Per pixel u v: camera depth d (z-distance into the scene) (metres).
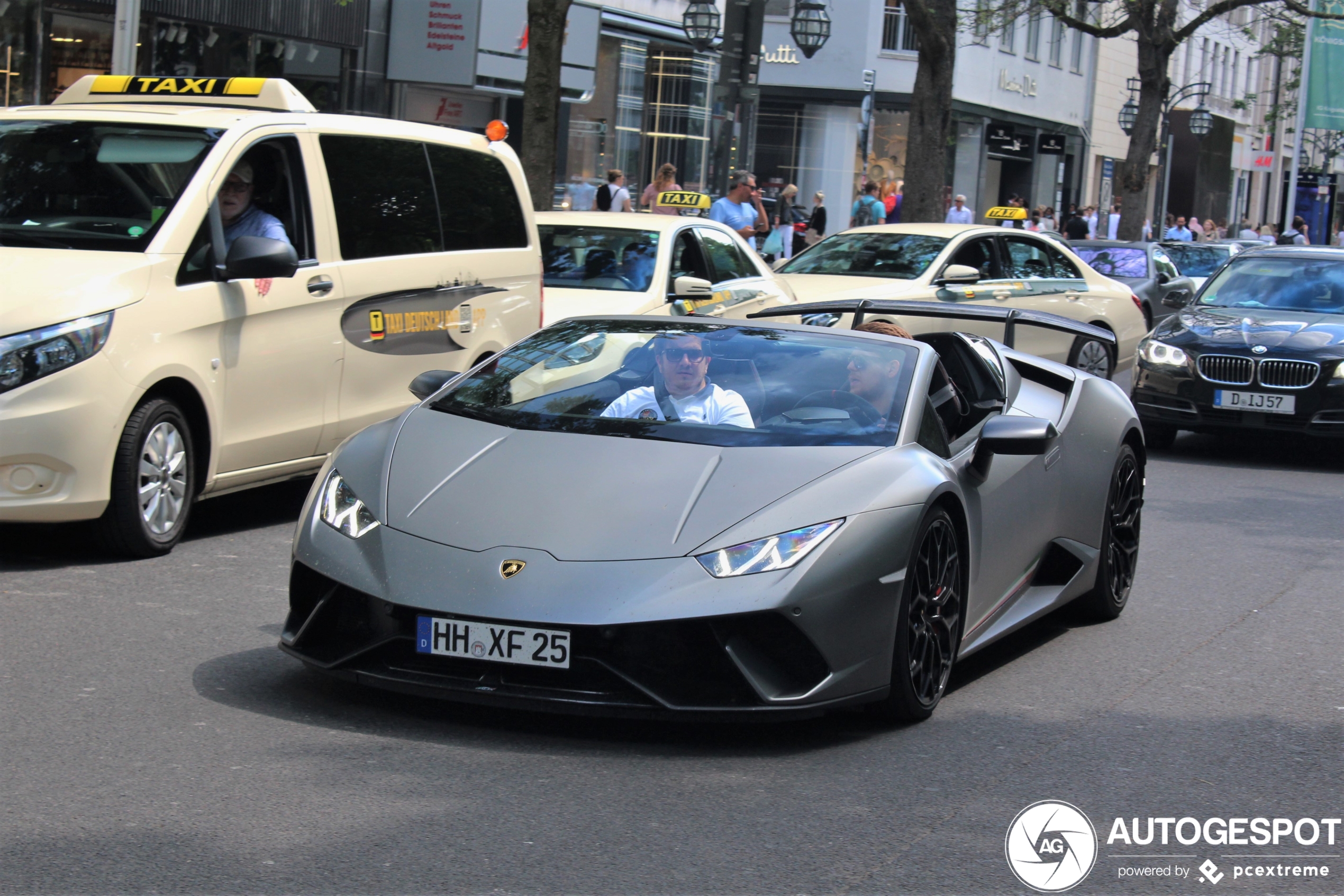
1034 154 48.59
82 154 7.32
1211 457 12.84
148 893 3.39
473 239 9.12
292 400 7.70
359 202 8.20
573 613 4.32
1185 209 58.31
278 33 19.38
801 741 4.77
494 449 5.04
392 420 5.44
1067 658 6.18
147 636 5.63
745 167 19.84
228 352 7.25
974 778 4.52
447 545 4.56
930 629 5.06
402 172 8.57
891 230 14.17
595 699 4.39
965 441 5.70
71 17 16.91
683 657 4.39
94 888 3.40
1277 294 13.49
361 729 4.63
